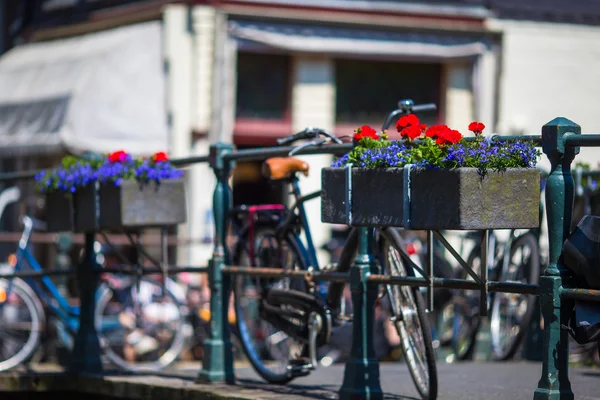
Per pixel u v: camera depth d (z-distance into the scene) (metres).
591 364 10.80
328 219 7.32
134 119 17.92
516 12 20.47
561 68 20.84
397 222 6.78
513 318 10.86
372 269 7.71
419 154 6.66
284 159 8.90
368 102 19.77
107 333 13.38
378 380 7.69
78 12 20.00
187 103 18.45
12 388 10.10
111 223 9.50
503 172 6.43
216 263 9.13
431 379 7.42
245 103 19.14
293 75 19.34
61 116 17.44
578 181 9.93
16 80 19.14
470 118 20.31
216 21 18.59
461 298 11.78
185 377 9.62
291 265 8.87
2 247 16.56
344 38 19.30
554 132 6.38
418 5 19.67
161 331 13.63
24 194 17.80
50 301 13.22
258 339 11.03
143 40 18.41
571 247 6.34
